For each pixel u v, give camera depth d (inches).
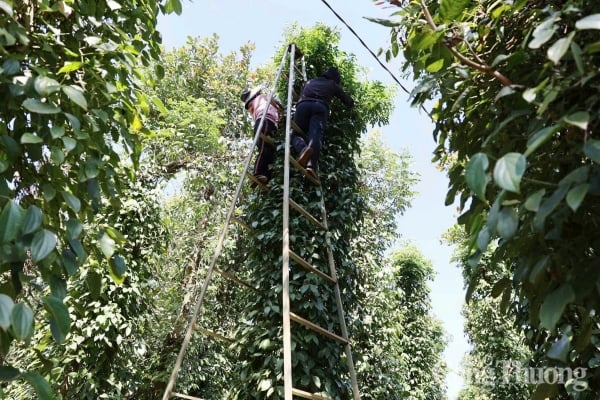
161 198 281.1
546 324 40.4
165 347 294.0
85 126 71.7
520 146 59.3
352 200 166.6
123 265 73.0
